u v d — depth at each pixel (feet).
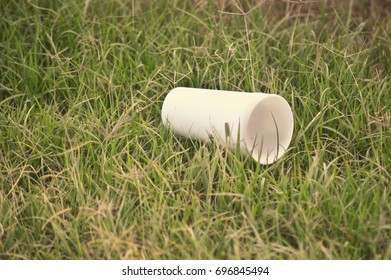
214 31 11.23
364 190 7.57
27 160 8.56
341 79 9.97
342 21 11.74
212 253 6.66
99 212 7.12
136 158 8.39
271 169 8.38
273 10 12.39
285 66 10.52
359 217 7.06
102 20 11.95
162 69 10.45
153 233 6.89
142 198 7.72
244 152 8.29
